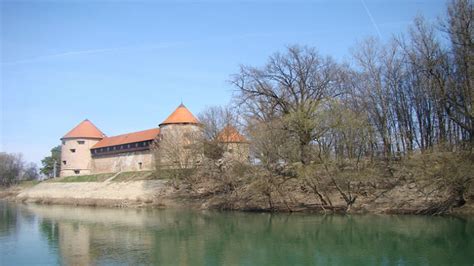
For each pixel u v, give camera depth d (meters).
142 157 86.25
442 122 43.81
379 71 48.75
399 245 23.94
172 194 60.84
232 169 46.81
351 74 50.16
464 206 33.41
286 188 42.56
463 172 31.30
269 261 21.52
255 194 43.88
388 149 44.78
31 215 46.91
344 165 39.31
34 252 24.45
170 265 20.94
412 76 47.66
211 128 56.81
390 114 48.69
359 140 38.69
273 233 29.94
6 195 89.69
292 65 46.94
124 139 94.81
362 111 44.78
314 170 37.62
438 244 23.78
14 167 121.88
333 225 31.98
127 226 35.50
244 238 28.25
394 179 40.25
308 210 40.78
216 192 54.28
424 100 46.75
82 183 82.75
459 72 37.59
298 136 40.31
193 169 57.38
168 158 60.59
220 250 24.44
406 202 36.53
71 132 104.25
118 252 24.19
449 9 35.12
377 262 20.50
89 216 44.91
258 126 41.97
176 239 28.33
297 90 46.88
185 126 68.69
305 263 20.97
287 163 40.78
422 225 29.73
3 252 24.48
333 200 41.09
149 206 57.19
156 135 83.31
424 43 39.94
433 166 35.28
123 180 75.75
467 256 20.94
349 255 22.20
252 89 47.75
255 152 41.09
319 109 40.06
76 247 25.86
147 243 26.94
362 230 29.06
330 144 39.22
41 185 91.12
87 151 103.12
